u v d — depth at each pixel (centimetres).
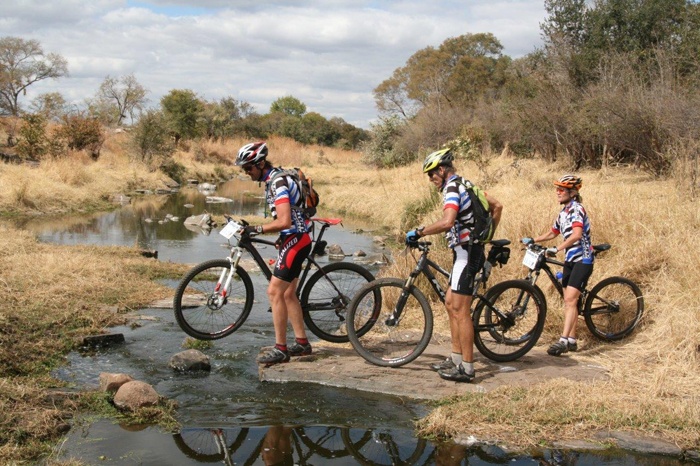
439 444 441
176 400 502
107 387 501
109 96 5166
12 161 2525
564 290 619
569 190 612
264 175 563
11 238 1062
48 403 471
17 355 565
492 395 500
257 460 415
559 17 1931
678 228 794
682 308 628
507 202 1184
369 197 2006
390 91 4950
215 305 606
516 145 2073
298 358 583
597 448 432
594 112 1458
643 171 1398
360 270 614
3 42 4844
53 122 3400
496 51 4844
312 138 6300
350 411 492
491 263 554
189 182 3114
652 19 1805
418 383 530
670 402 483
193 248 1251
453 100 4216
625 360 586
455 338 539
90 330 646
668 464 414
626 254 754
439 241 878
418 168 2331
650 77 1509
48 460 394
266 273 603
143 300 774
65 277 819
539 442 439
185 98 4197
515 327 626
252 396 515
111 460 403
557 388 507
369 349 604
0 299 693
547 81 1841
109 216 1750
